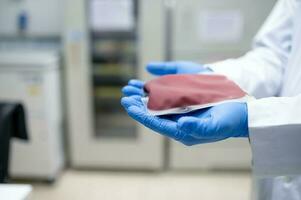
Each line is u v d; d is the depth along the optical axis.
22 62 2.00
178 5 2.10
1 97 2.06
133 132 2.38
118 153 2.34
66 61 2.17
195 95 0.67
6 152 1.29
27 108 2.07
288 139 0.62
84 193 2.10
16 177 2.24
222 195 2.08
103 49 2.22
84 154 2.35
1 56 2.07
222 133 0.60
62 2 2.38
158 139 2.28
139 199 2.04
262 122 0.61
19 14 2.43
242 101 0.66
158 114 0.65
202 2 2.08
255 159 0.65
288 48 0.94
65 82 2.28
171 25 2.15
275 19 0.99
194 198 2.05
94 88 2.31
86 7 2.08
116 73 2.29
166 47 2.18
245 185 2.20
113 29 2.16
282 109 0.62
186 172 2.38
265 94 0.87
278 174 0.67
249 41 2.14
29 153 2.14
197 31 2.13
